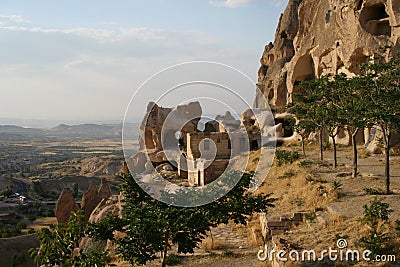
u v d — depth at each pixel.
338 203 17.27
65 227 10.69
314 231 14.64
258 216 19.78
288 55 60.66
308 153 36.09
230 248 16.44
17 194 95.81
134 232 11.93
